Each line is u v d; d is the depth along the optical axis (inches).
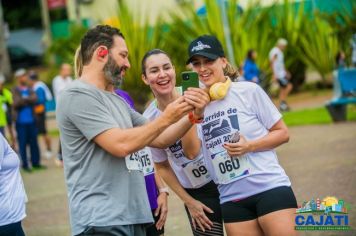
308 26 817.5
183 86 152.3
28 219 340.5
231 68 185.5
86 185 150.4
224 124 176.4
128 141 147.1
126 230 150.3
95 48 153.6
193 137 187.3
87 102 149.4
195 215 195.2
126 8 692.7
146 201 157.3
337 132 493.4
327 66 826.2
